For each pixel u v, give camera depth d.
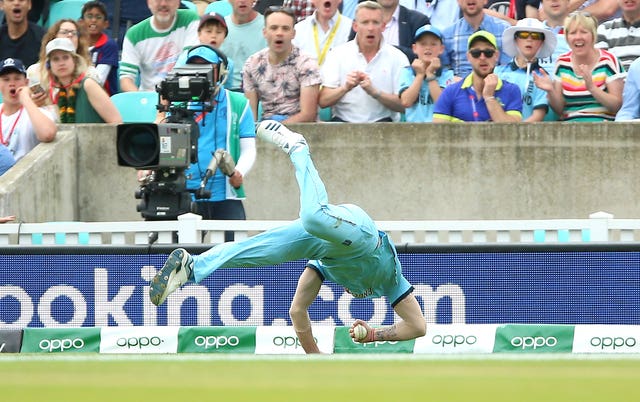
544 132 40.75
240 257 28.50
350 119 42.81
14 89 41.62
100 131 41.88
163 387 17.36
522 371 19.77
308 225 27.69
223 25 42.50
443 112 41.78
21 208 39.72
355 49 42.94
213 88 34.84
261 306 33.66
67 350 33.31
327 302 33.47
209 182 36.47
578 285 33.19
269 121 28.58
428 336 32.59
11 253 34.12
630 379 18.31
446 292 33.56
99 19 44.81
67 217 41.56
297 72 42.09
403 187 41.19
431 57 42.78
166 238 34.31
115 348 33.16
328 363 21.78
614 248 33.06
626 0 43.19
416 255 33.59
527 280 33.38
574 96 41.72
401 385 17.52
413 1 46.12
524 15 46.22
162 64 45.22
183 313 33.78
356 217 27.94
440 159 41.09
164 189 34.06
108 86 45.09
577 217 40.78
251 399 15.88
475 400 15.73
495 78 41.25
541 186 40.81
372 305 33.38
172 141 33.28
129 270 33.84
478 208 41.00
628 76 41.22
